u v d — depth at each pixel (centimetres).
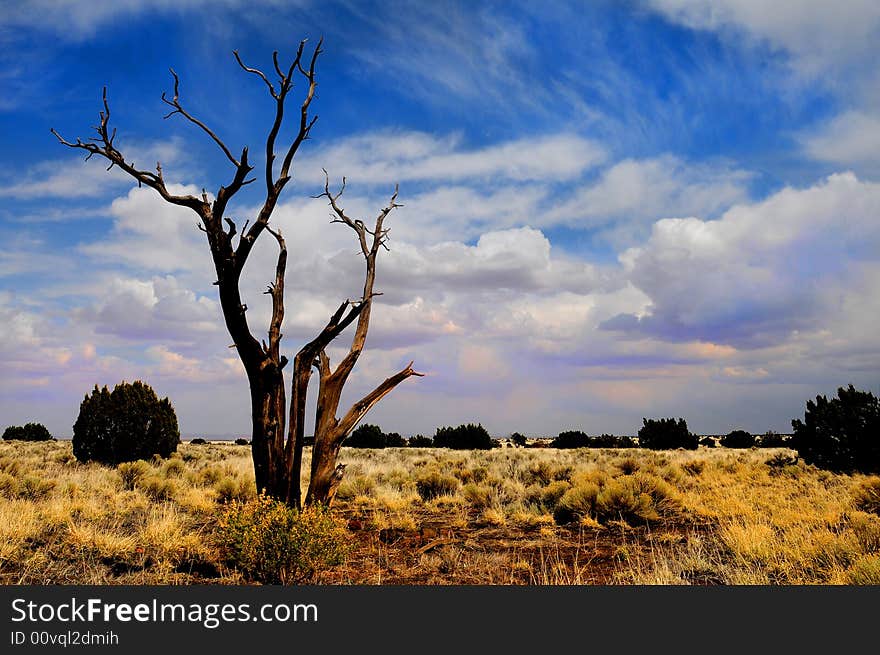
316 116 1158
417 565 905
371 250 1403
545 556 966
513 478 2259
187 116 1119
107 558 870
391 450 4559
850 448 2127
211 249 1120
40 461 2667
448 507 1573
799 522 1075
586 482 1531
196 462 2878
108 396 2548
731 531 1001
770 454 3588
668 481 1961
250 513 832
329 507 1183
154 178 1116
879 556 773
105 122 1103
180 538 957
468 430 5019
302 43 1126
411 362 1312
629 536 1131
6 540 880
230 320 1136
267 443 1154
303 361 1228
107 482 1723
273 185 1153
